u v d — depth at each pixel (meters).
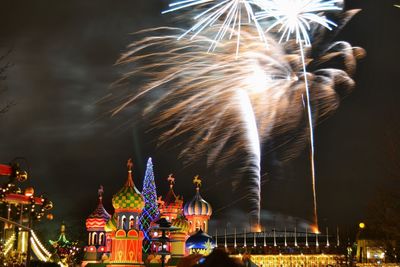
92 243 70.38
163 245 51.06
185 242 64.12
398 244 67.88
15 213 45.56
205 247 60.28
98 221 70.44
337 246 85.25
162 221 51.53
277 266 85.25
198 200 73.75
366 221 66.56
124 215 61.72
